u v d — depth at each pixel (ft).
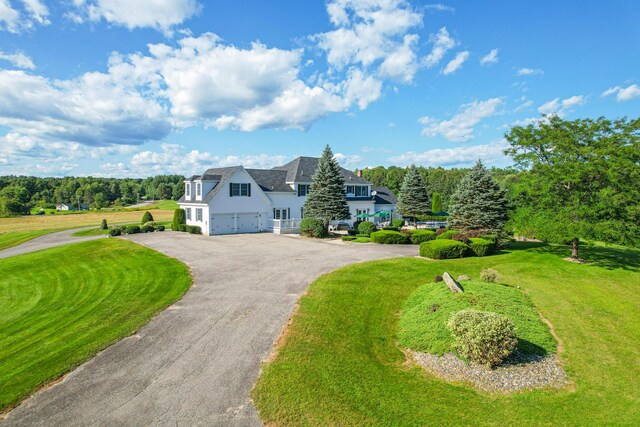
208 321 40.34
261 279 58.54
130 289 55.62
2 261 89.97
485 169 101.45
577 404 25.77
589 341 36.35
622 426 23.20
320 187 124.06
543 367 31.14
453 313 34.30
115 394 26.17
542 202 75.20
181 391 26.45
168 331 37.65
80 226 186.70
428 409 24.73
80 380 28.22
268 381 27.53
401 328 39.68
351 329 38.96
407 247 96.78
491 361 30.53
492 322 30.83
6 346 36.11
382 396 26.09
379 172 355.77
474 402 25.88
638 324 40.75
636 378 29.55
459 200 104.32
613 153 68.33
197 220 130.41
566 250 89.76
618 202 65.72
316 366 29.99
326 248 92.53
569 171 70.54
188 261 74.18
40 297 57.57
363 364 30.99
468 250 80.69
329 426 22.56
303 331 37.27
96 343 34.86
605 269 67.92
